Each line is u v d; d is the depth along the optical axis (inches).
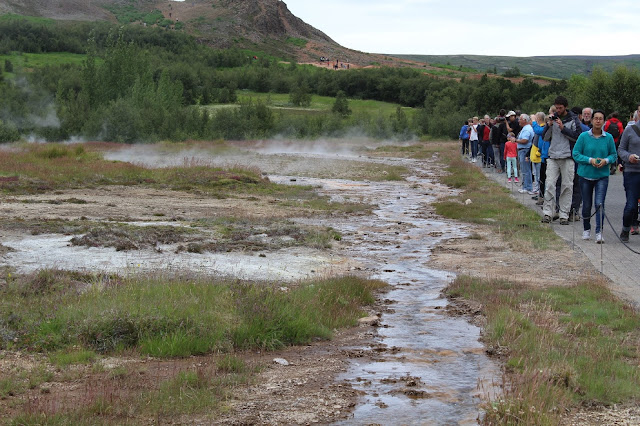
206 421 213.0
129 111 2276.1
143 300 334.6
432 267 472.4
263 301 340.5
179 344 290.8
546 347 280.1
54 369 265.0
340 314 349.1
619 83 1979.6
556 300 362.0
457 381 252.2
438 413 220.5
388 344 306.2
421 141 2709.2
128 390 238.4
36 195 808.3
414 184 1070.4
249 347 303.0
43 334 299.0
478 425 210.2
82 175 1006.4
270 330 313.7
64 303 336.8
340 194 932.0
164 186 942.4
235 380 253.6
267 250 513.3
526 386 229.9
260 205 780.0
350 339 316.5
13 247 488.4
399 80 5132.9
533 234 569.9
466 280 414.0
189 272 429.7
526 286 401.4
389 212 757.3
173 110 2591.0
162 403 223.6
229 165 1216.8
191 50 7741.1
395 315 357.1
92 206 724.7
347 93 5349.4
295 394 239.8
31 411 210.4
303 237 563.8
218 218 657.6
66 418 208.4
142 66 2994.6
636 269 436.5
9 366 264.7
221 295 353.7
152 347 289.3
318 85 5428.2
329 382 253.8
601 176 523.2
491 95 3390.7
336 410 223.3
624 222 520.4
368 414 220.1
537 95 3531.0
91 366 269.1
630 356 273.9
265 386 248.7
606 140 515.5
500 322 314.0
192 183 973.2
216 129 2581.2
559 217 631.8
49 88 4131.4
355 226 652.1
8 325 306.2
